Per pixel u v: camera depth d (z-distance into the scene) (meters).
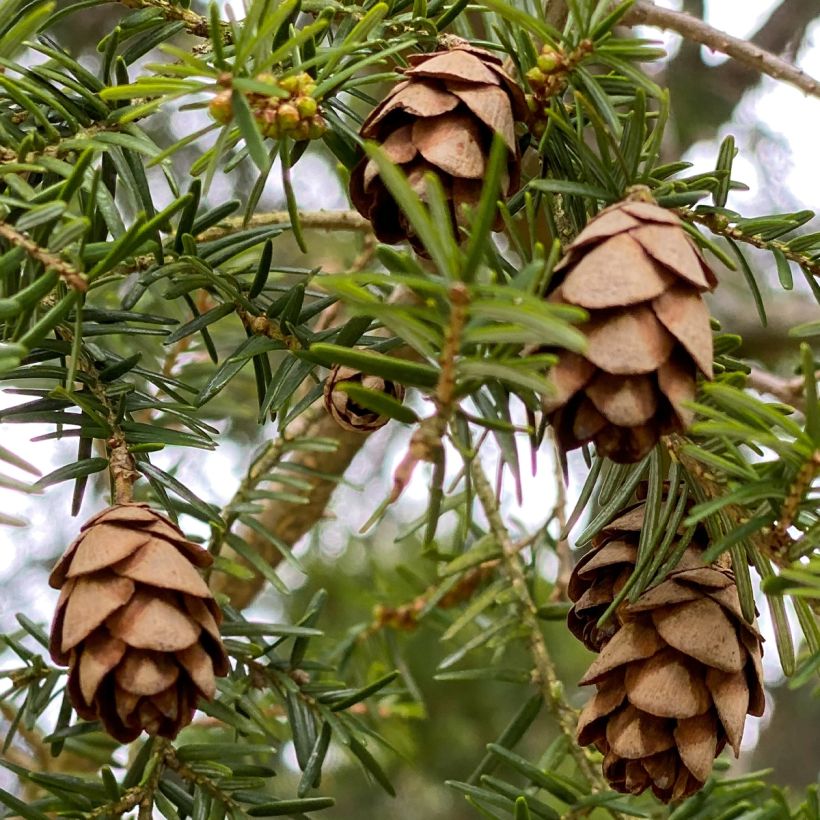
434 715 0.79
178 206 0.47
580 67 0.49
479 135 0.48
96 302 0.58
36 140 0.48
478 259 0.45
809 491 0.47
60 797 0.50
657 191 0.48
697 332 0.46
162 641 0.47
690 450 0.47
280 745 0.61
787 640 0.49
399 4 0.50
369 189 0.48
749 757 0.95
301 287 0.49
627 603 0.48
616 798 0.51
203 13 0.69
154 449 0.49
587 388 0.46
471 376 0.46
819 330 0.47
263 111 0.48
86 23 0.77
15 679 0.51
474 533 0.59
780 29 0.81
